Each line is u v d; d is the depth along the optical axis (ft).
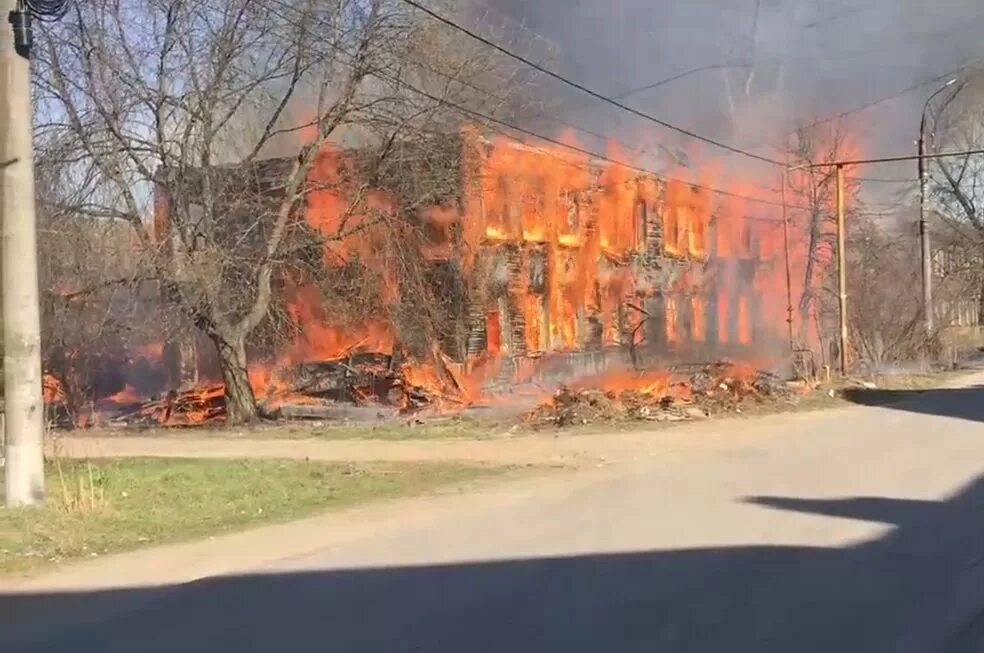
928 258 129.39
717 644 18.86
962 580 23.48
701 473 43.57
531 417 71.36
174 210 75.56
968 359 149.79
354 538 31.81
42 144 73.56
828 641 18.95
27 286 37.76
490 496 39.91
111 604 24.39
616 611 21.39
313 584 25.27
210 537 33.17
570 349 111.14
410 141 80.23
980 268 175.52
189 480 44.91
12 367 37.55
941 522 30.53
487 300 96.37
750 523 30.86
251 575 26.73
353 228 79.82
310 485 44.01
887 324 130.93
